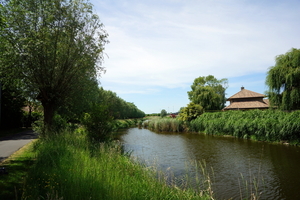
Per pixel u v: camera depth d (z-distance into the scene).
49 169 5.88
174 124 32.50
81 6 13.78
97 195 4.38
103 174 5.86
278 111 20.95
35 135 18.45
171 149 16.23
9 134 19.64
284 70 20.58
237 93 41.88
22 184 5.17
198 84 62.94
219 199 7.03
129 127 45.62
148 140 21.91
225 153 14.25
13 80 12.73
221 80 62.66
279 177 9.06
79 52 13.23
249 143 18.09
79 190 4.45
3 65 11.48
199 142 19.66
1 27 8.21
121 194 4.61
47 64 12.17
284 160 11.88
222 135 24.66
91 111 13.25
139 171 7.71
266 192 7.55
